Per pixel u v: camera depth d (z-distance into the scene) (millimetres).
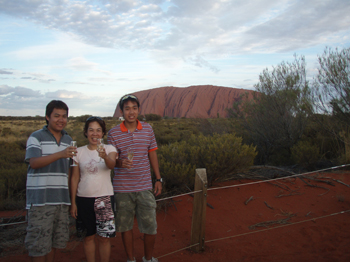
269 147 8320
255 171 6402
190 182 4961
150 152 3002
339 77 7094
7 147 12617
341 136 7301
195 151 5383
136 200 2754
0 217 4094
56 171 2338
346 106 7137
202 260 3102
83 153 2555
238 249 3354
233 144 5527
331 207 4551
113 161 2500
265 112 8578
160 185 3010
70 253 3176
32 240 2215
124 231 2766
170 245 3477
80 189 2500
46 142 2312
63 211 2402
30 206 2229
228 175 5770
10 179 5754
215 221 4152
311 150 6633
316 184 5562
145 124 2902
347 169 6512
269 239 3611
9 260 2965
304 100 7738
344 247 3266
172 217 4246
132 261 2838
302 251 3262
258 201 4840
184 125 23219
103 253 2584
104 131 2652
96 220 2504
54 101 2387
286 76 8625
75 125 27719
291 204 4730
